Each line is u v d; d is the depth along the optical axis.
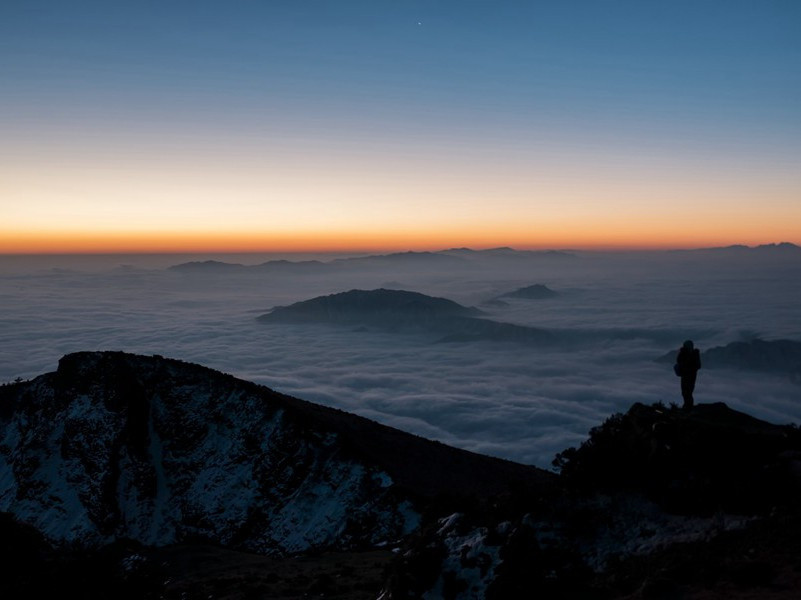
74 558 18.17
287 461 60.88
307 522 55.22
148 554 43.97
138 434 67.00
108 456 64.06
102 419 66.62
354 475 57.38
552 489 16.00
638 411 17.30
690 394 18.11
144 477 63.94
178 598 27.20
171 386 70.56
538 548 14.24
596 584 12.96
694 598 11.35
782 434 15.59
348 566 30.45
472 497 19.05
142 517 61.00
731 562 12.01
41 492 63.12
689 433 15.68
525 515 15.28
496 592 13.45
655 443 15.68
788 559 11.58
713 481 14.45
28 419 71.56
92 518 60.06
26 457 66.19
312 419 63.72
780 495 13.73
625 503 14.92
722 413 17.28
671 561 12.56
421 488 55.06
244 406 67.25
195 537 58.28
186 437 66.62
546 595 13.02
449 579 14.66
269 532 55.97
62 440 66.62
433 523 17.89
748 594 10.95
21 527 21.22
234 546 56.06
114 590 17.25
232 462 63.12
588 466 15.98
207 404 68.62
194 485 62.69
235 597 25.12
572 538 14.44
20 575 17.77
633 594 12.10
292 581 26.92
